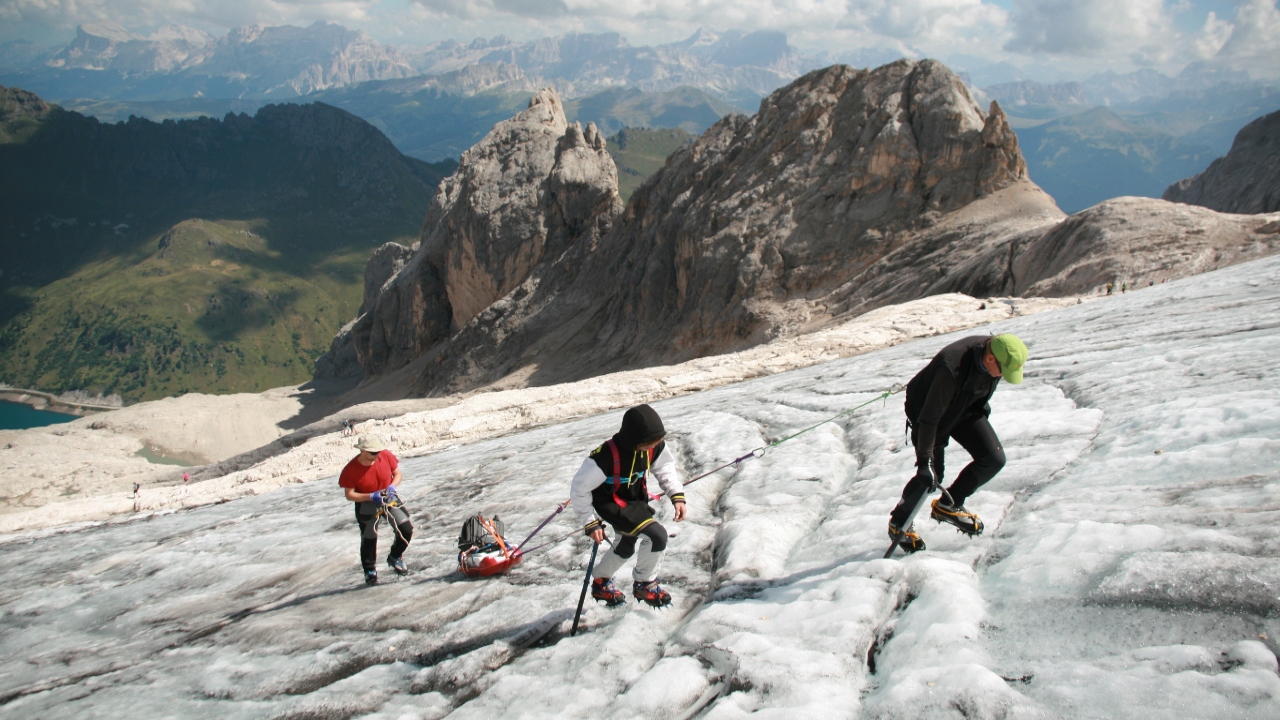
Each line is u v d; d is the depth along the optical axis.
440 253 97.00
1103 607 3.25
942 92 52.03
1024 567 3.84
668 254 64.44
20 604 9.52
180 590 8.87
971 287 38.72
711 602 4.73
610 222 82.44
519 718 3.92
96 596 9.39
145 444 108.31
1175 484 4.25
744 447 8.89
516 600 5.57
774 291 52.72
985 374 4.23
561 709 3.90
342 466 19.31
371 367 114.62
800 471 7.20
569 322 74.25
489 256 88.94
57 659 7.08
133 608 8.54
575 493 4.79
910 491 4.46
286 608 6.97
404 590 6.62
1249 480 3.96
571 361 68.75
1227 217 29.47
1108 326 12.09
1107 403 6.68
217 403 121.69
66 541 14.09
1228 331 8.73
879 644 3.67
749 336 51.94
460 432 20.33
